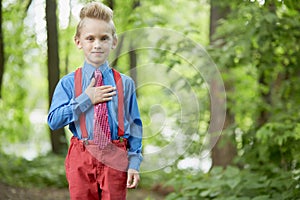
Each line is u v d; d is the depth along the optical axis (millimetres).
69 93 2838
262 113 6555
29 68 11641
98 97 2701
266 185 5023
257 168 5613
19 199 6293
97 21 2797
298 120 5613
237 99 7094
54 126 2791
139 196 7578
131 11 7227
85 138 2748
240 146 5953
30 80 12945
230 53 5891
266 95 7195
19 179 7613
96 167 2750
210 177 5797
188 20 11023
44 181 7801
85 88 2803
